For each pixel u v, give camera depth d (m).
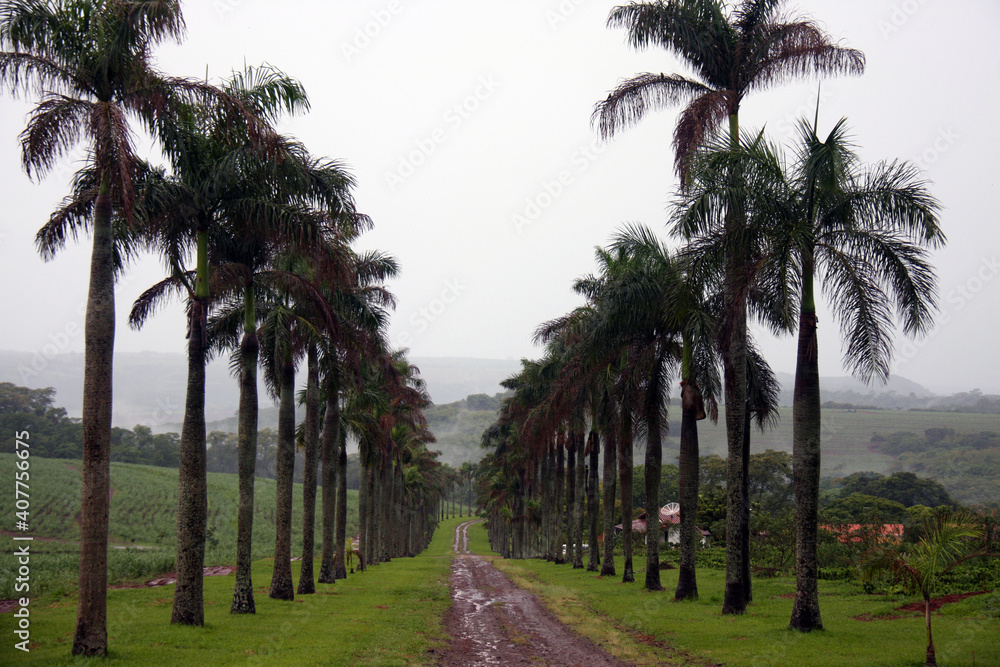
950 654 10.48
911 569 10.15
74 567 30.30
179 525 14.67
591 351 22.70
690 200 15.59
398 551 62.31
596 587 25.80
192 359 15.02
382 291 26.53
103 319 11.50
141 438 113.12
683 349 21.41
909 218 13.75
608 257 28.08
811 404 14.14
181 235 15.97
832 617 15.45
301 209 16.31
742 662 10.72
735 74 18.55
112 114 10.96
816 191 14.63
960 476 78.19
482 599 22.41
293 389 21.22
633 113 19.03
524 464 61.78
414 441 63.03
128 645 11.84
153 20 11.89
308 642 12.84
